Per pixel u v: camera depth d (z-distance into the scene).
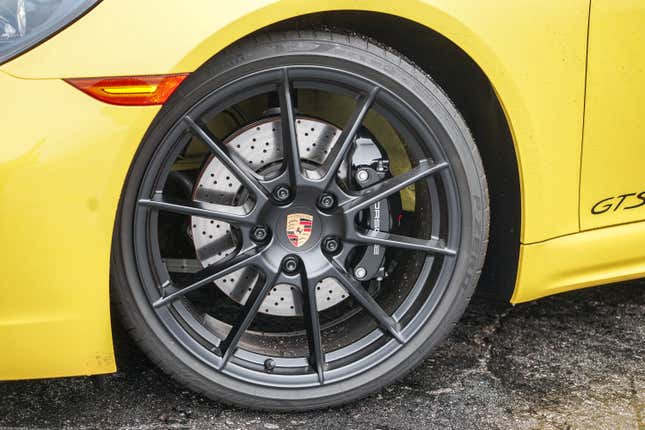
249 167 2.18
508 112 2.20
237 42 2.01
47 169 1.87
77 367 2.01
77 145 1.88
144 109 1.92
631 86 2.31
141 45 1.90
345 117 2.46
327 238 2.21
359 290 2.25
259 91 2.06
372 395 2.39
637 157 2.39
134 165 2.01
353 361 2.29
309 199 2.17
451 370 2.53
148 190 2.05
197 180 2.20
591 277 2.48
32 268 1.91
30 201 1.87
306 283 2.20
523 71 2.18
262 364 2.26
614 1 2.25
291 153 2.12
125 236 2.05
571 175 2.32
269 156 2.23
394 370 2.30
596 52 2.25
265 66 2.03
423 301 2.30
